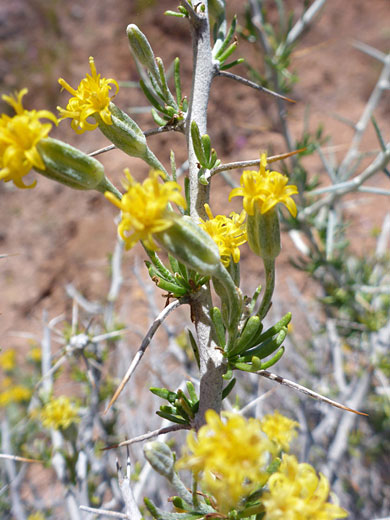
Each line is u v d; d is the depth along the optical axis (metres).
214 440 0.05
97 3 0.57
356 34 0.53
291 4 0.51
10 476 0.20
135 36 0.09
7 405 0.31
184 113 0.09
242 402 0.25
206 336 0.08
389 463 0.26
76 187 0.07
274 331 0.08
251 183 0.07
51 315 0.42
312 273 0.24
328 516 0.06
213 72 0.09
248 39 0.22
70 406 0.16
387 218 0.28
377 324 0.23
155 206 0.06
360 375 0.22
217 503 0.07
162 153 0.46
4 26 0.56
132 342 0.33
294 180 0.22
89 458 0.18
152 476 0.20
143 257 0.40
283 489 0.06
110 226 0.46
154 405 0.24
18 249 0.45
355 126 0.27
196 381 0.14
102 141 0.49
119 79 0.52
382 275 0.26
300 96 0.50
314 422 0.26
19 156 0.06
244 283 0.38
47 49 0.55
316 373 0.26
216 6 0.10
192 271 0.08
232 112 0.48
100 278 0.43
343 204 0.29
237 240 0.08
